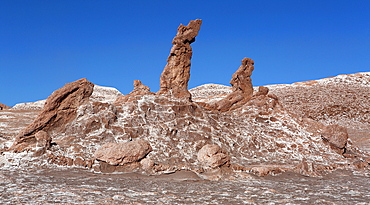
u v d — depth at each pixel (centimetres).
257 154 1928
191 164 1573
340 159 1898
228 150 1873
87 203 871
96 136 1678
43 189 1009
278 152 1970
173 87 2088
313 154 1950
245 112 2247
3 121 2953
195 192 1106
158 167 1446
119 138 1703
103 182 1204
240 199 1023
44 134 1502
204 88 10488
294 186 1284
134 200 943
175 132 1836
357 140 3200
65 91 1781
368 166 1830
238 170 1504
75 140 1638
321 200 1044
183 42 2117
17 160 1403
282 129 2131
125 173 1411
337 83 7369
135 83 2253
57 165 1415
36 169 1355
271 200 1023
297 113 5719
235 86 2370
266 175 1484
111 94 8650
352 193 1182
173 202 948
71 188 1052
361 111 5541
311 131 2112
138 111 1886
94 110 1792
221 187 1213
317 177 1514
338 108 5756
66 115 1750
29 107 6544
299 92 6894
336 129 1995
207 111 2116
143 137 1747
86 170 1403
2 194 912
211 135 1914
